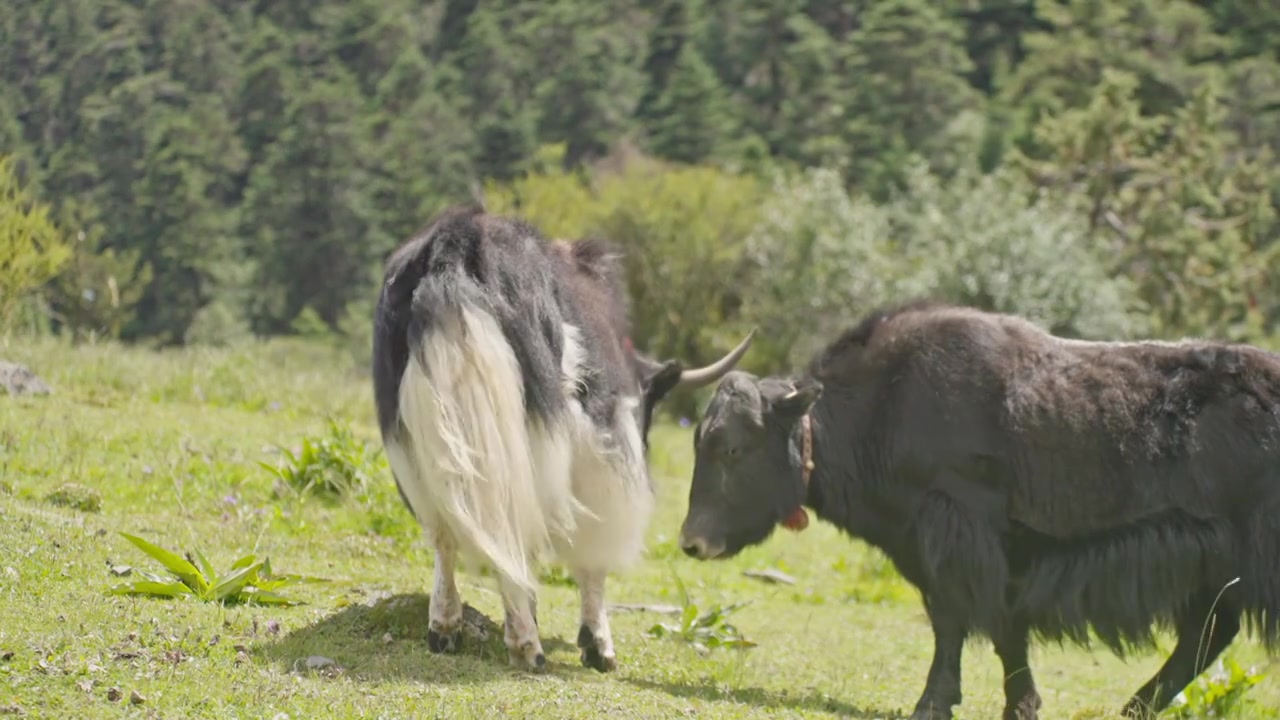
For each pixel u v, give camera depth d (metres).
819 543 12.73
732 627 8.31
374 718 5.28
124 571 6.75
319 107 69.25
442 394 5.79
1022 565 6.92
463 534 5.78
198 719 5.08
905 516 7.06
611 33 82.19
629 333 7.91
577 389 6.52
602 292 7.30
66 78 65.50
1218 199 37.88
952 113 62.81
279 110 75.31
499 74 80.19
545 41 81.06
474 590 8.16
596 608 7.00
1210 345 6.91
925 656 9.05
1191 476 6.70
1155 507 6.73
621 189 30.34
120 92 67.00
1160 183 36.03
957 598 6.80
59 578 6.52
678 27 81.00
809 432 7.02
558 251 7.04
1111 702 8.16
